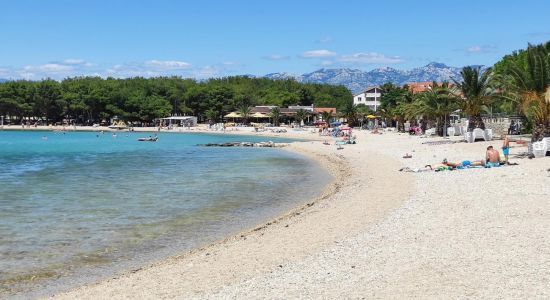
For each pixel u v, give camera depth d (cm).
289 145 7938
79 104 17100
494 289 1116
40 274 1505
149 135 13300
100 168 4725
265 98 19450
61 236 1961
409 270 1283
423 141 6631
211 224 2158
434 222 1822
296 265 1398
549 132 3881
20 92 17225
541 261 1289
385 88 16025
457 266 1290
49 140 10756
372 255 1441
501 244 1466
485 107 5822
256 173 4172
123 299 1233
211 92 17825
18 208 2569
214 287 1269
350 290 1168
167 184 3475
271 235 1827
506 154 3416
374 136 9050
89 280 1447
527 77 3900
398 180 3109
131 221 2227
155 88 18938
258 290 1210
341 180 3509
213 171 4362
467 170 3294
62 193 3092
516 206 2017
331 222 1977
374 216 2019
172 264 1530
